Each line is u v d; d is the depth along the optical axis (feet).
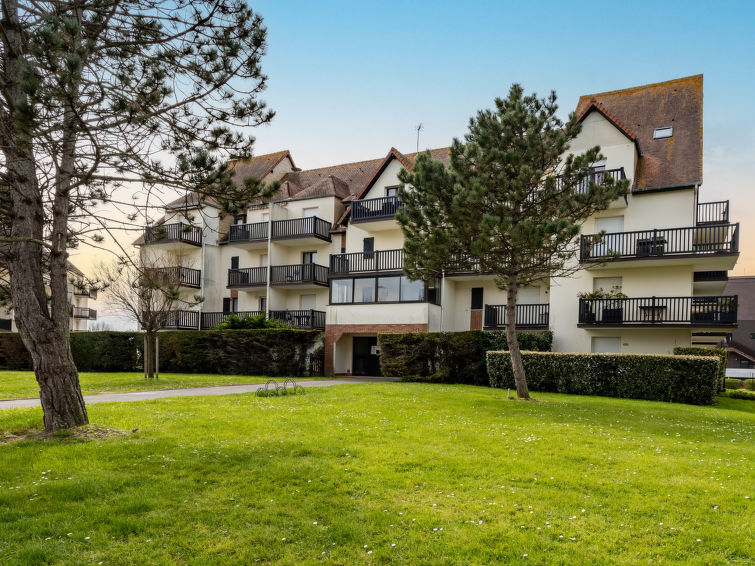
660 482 19.54
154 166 22.88
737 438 29.94
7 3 21.33
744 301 157.17
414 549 13.78
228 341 80.94
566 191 42.88
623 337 69.10
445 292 82.74
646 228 68.69
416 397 44.50
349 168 111.45
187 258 106.22
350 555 13.46
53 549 13.35
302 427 28.71
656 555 13.57
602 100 87.81
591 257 65.72
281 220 96.73
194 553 13.48
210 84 23.47
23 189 24.27
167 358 86.02
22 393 47.83
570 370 56.90
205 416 31.50
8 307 34.88
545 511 16.51
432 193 44.06
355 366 93.15
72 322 170.50
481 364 65.92
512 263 43.73
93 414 31.09
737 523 15.71
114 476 18.88
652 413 40.27
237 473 19.81
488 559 13.32
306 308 98.99
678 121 77.82
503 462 21.95
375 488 18.43
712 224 68.49
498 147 43.70
